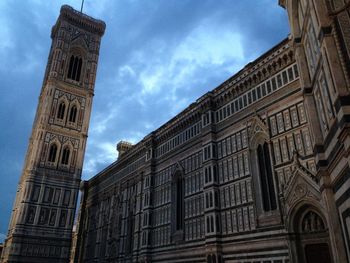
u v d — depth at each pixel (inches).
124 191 2770.7
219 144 1761.8
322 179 839.1
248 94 1649.9
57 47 3759.8
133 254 2294.5
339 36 705.6
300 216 1217.4
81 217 3528.5
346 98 652.7
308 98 971.9
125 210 2647.6
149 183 2336.4
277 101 1469.0
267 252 1309.1
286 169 1332.4
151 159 2404.0
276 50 1512.1
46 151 3294.8
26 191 3038.9
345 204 710.5
